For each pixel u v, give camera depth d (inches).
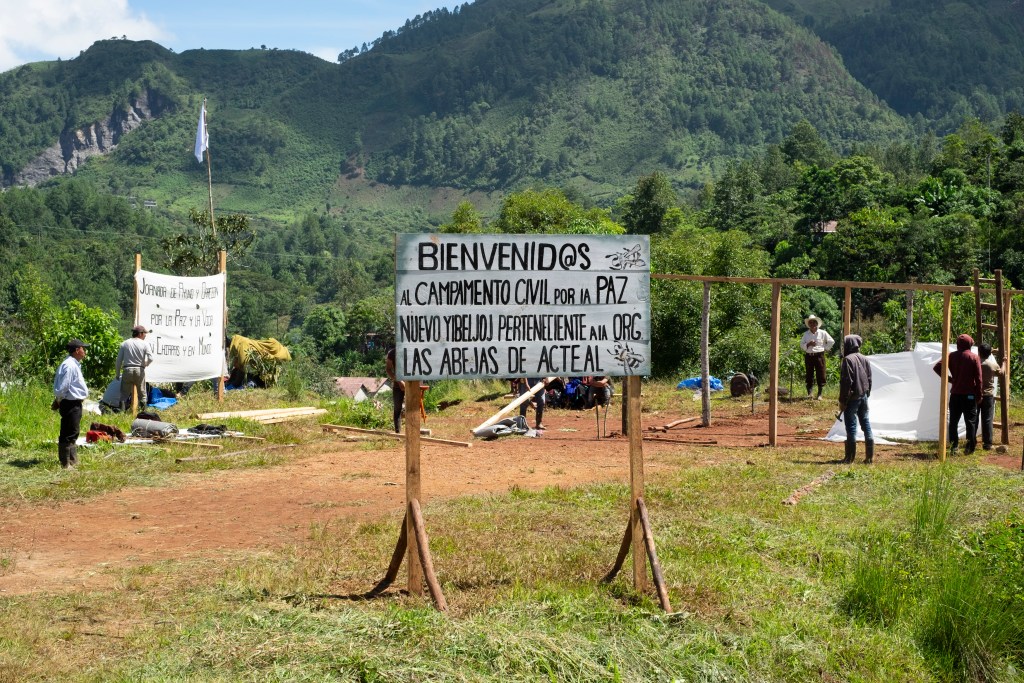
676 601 284.7
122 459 516.7
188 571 304.8
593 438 641.0
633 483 295.4
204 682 215.0
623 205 4505.4
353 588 289.7
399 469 510.3
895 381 613.9
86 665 225.1
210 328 841.5
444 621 253.8
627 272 296.0
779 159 6712.6
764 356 1189.1
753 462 527.8
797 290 1413.6
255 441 599.5
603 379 650.2
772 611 282.2
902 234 2406.5
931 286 555.2
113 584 290.4
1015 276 2311.8
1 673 217.8
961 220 2409.0
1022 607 277.7
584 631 254.7
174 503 418.9
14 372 857.5
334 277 7573.8
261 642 236.1
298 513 399.2
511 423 663.1
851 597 294.8
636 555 292.7
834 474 482.9
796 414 780.6
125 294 5354.3
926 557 325.7
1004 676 262.8
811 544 348.2
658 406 859.4
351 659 226.5
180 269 1587.1
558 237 293.0
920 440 599.8
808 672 247.1
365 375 3722.9
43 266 4968.0
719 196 4515.3
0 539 348.2
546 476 489.7
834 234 2623.0
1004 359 580.7
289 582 291.6
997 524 339.0
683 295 1240.8
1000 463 524.4
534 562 318.0
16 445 548.7
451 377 287.6
